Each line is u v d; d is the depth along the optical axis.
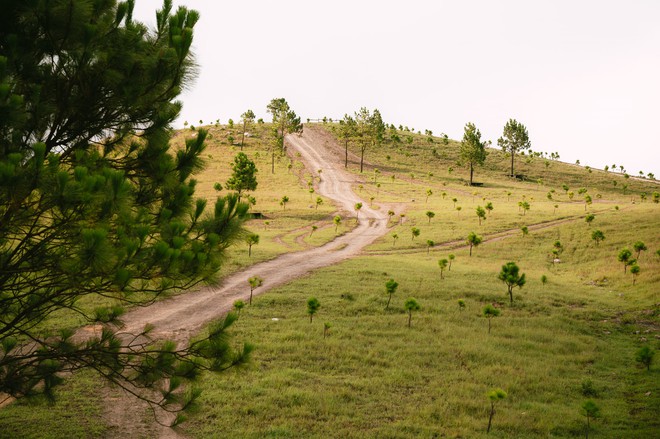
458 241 50.03
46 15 6.08
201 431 11.82
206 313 22.83
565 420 13.75
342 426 12.60
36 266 6.14
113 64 6.71
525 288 31.38
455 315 24.80
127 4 6.89
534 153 154.12
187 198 7.12
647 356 17.66
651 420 13.84
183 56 6.76
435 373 17.09
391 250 46.34
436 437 12.38
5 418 11.69
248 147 130.38
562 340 21.75
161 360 7.41
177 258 5.95
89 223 5.64
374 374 16.69
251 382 15.11
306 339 19.73
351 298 26.97
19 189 5.20
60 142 7.21
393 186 98.94
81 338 16.89
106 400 13.23
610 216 54.53
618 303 28.56
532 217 58.97
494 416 13.80
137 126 7.47
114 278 5.66
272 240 48.94
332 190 92.25
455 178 112.81
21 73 6.41
